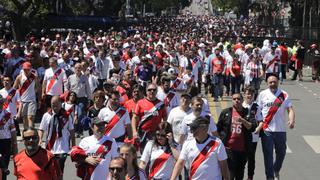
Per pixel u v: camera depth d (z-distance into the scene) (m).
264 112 15.68
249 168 15.55
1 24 63.41
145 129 15.69
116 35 51.12
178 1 164.88
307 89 38.22
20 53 30.33
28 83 21.23
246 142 14.45
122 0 92.44
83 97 21.73
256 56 30.80
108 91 17.72
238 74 31.41
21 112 20.81
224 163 11.19
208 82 32.03
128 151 10.72
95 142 12.46
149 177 12.70
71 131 14.97
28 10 72.81
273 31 76.75
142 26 83.31
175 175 11.35
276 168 15.99
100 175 12.38
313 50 46.62
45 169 11.50
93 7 89.75
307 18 80.25
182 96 14.62
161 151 12.66
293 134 23.19
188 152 11.20
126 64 28.98
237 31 87.88
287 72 48.59
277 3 105.19
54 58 22.22
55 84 22.17
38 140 11.54
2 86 22.55
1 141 15.13
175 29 91.06
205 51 35.59
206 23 129.88
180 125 14.62
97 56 27.39
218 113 27.20
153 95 15.77
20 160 11.52
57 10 85.62
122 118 14.98
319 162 18.73
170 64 29.73
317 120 26.50
